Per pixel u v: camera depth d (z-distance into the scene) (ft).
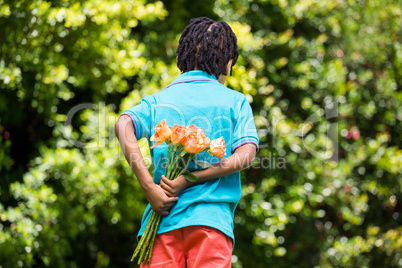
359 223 23.85
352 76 24.53
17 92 18.78
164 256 9.46
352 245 22.95
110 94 22.15
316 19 23.75
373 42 24.63
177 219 9.36
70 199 19.22
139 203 20.26
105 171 19.11
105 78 20.12
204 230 9.26
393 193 24.06
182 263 9.56
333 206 23.26
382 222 24.23
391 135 25.14
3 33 16.93
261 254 21.95
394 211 24.41
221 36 10.32
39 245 18.30
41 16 16.71
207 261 9.21
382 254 23.25
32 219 18.11
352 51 24.59
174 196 9.40
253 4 22.95
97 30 18.79
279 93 23.08
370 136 24.84
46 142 21.12
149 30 23.00
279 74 23.43
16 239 17.29
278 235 22.63
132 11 18.92
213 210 9.39
